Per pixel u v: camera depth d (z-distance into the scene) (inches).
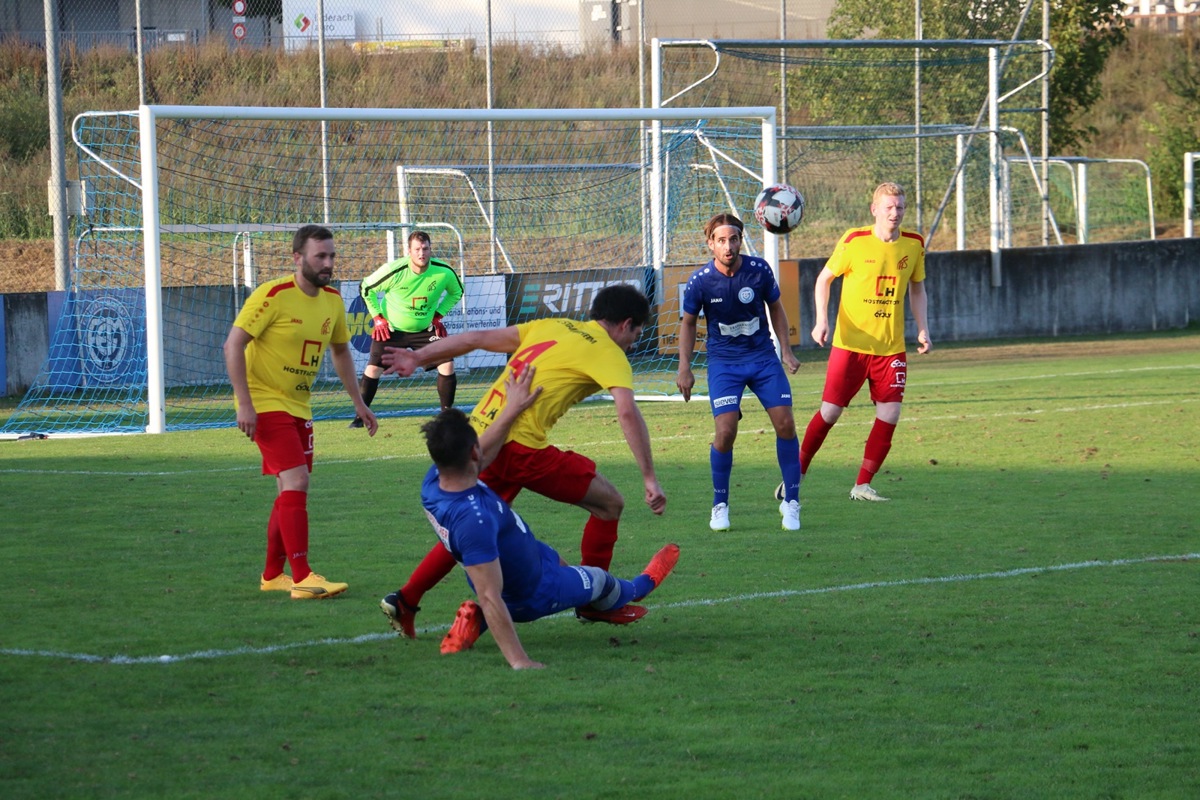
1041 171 2117.4
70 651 436.1
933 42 1807.3
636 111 1220.5
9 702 378.9
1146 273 1996.8
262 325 518.3
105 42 1925.4
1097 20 2361.0
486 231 1882.4
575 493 477.1
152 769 324.2
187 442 1039.6
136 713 369.4
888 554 602.2
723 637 460.8
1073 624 475.8
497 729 357.7
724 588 537.0
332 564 586.2
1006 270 1895.9
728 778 323.3
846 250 740.0
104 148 1628.9
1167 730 361.7
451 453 408.2
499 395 474.3
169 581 550.3
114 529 668.1
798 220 884.0
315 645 446.6
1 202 1823.3
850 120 2003.0
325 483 820.6
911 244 740.0
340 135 1843.0
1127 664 425.7
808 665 424.5
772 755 339.6
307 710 373.7
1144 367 1503.4
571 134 1977.1
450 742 346.9
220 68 1855.3
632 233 1927.9
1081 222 2193.7
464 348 475.5
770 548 619.2
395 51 1894.7
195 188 1766.7
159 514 711.7
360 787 314.0
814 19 2057.1
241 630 466.6
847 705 381.4
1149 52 3110.2
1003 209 1988.2
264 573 536.1
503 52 1955.0
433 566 446.9
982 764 334.3
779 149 1959.9
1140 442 963.3
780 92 1988.2
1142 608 499.2
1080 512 703.1
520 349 477.1
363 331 1481.3
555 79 1973.4
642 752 340.8
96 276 1584.6
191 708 374.6
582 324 475.8
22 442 1047.6
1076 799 312.3
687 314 679.1
